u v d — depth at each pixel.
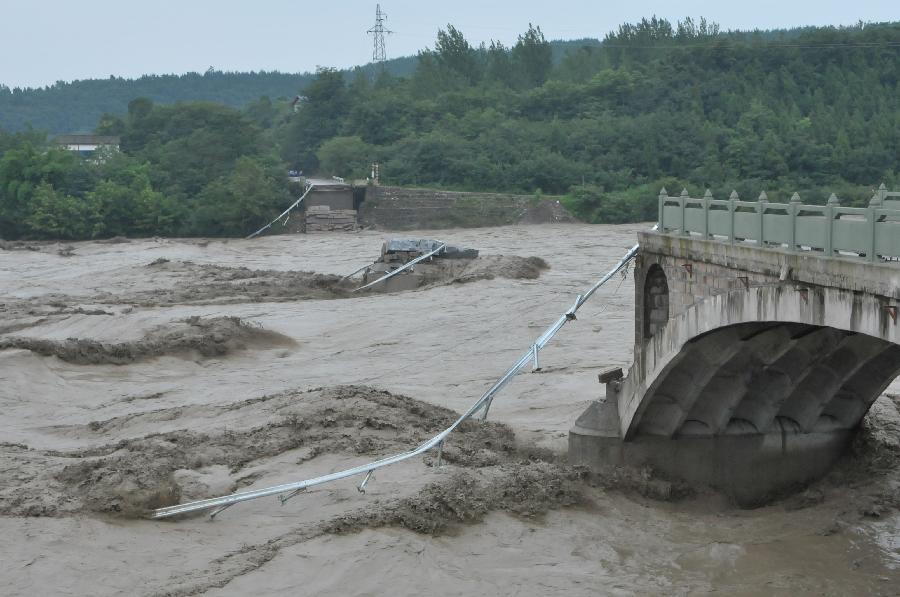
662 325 26.86
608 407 27.55
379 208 118.75
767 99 129.00
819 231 18.95
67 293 69.19
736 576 21.52
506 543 23.03
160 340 47.28
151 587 20.80
